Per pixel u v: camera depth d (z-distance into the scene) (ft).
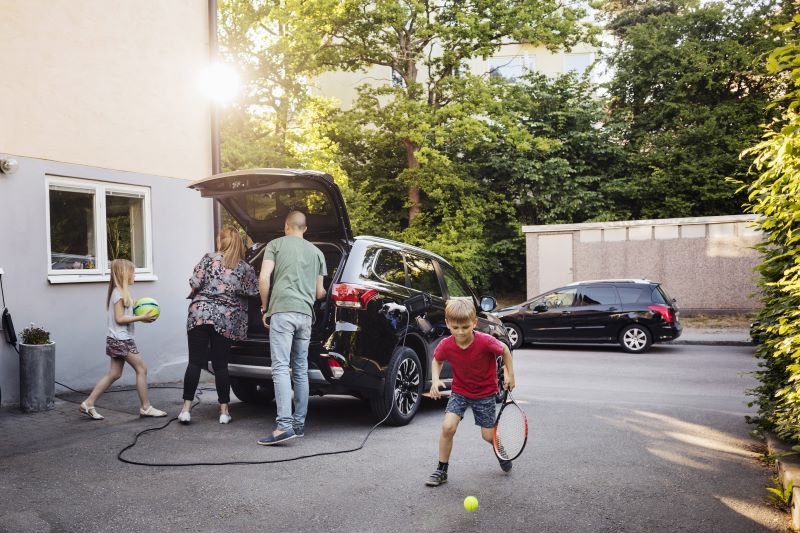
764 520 12.82
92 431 19.72
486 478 15.48
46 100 25.35
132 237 29.37
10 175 23.88
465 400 15.39
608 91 96.58
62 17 26.03
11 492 14.05
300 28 65.46
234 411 23.22
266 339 21.16
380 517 12.87
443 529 12.25
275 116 68.85
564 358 45.47
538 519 12.78
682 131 87.10
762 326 18.95
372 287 21.12
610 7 106.42
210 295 20.48
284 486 14.75
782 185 14.98
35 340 22.50
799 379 14.60
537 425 21.95
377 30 76.43
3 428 19.86
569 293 51.70
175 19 31.65
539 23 72.79
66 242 26.09
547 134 88.69
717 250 69.56
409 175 79.41
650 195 88.53
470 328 14.66
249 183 21.59
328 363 19.77
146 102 29.94
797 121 13.41
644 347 48.39
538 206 88.33
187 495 14.06
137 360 21.67
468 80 74.38
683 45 88.58
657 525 12.52
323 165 67.00
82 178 26.76
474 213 81.87
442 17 78.23
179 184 31.73
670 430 21.20
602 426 21.79
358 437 19.71
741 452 18.29
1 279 23.38
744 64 83.66
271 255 19.30
